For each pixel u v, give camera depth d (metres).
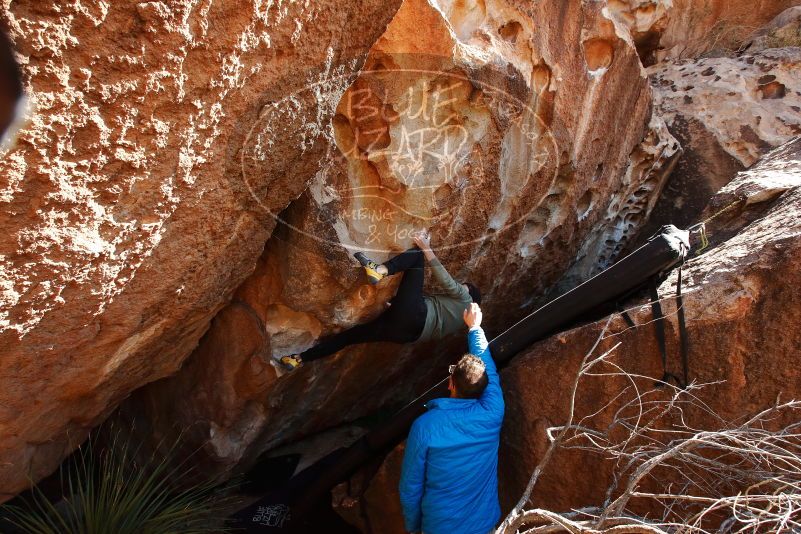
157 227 1.92
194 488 3.39
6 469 2.49
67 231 1.69
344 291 2.78
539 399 2.87
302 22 1.82
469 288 3.17
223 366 3.09
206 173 1.93
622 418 2.55
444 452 2.59
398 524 3.31
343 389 3.69
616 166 3.70
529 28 2.61
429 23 2.27
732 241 2.84
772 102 4.31
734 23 5.24
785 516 1.87
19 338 1.88
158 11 1.49
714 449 2.46
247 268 2.54
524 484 2.96
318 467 3.75
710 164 4.20
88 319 2.01
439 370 4.35
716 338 2.47
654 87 4.75
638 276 2.71
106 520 2.89
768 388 2.38
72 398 2.42
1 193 1.49
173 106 1.68
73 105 1.49
